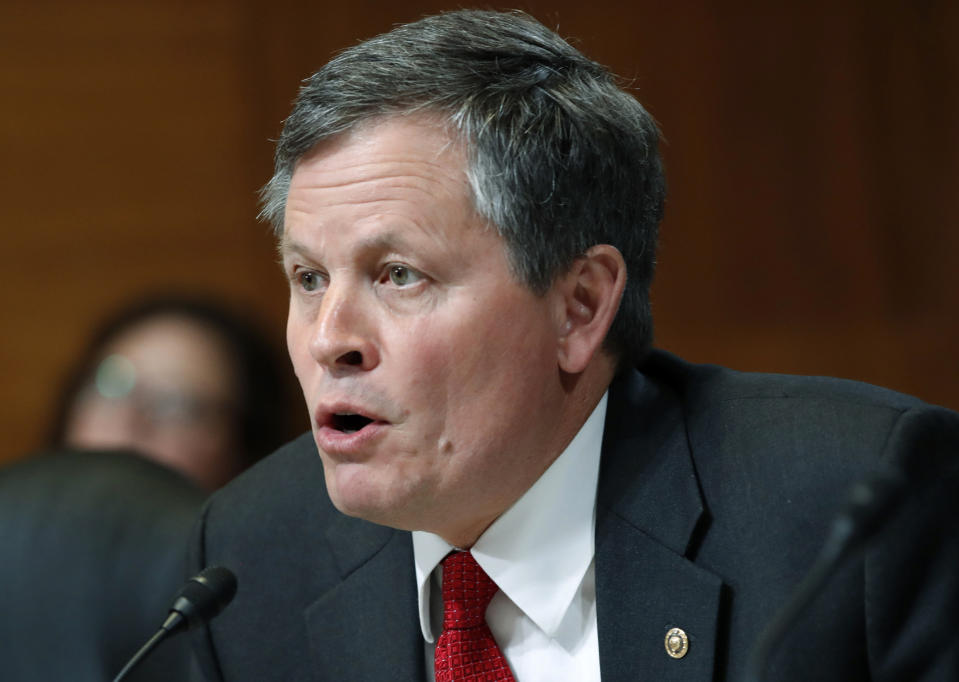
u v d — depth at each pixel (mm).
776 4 11609
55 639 5043
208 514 4492
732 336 11531
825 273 11492
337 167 3496
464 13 3822
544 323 3613
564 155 3625
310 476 4391
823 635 3438
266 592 4250
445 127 3484
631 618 3648
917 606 3441
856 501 2816
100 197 11945
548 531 3801
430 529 3723
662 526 3717
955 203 11273
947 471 3586
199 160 11984
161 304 7855
